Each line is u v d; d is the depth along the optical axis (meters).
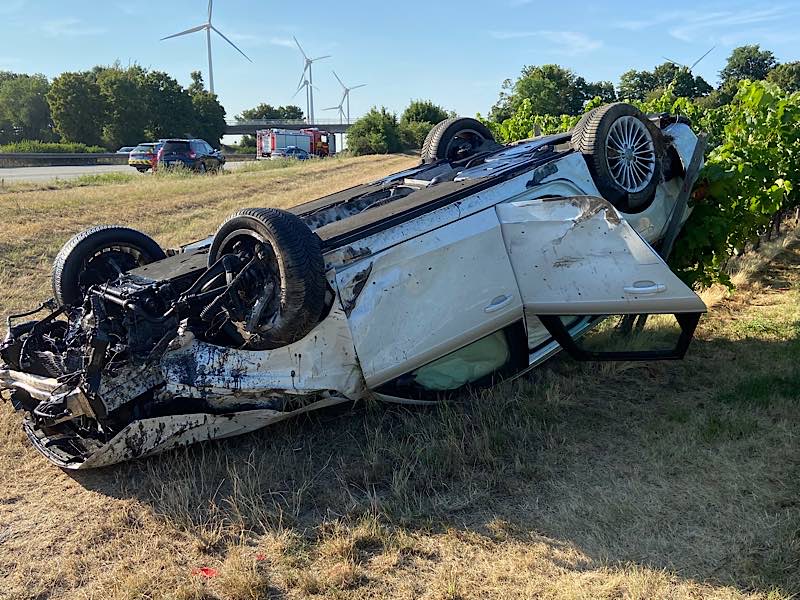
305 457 4.84
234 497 4.21
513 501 4.21
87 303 4.95
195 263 5.29
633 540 3.77
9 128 88.25
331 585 3.50
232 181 23.06
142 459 4.76
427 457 4.62
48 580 3.66
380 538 3.87
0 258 10.68
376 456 4.61
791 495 4.08
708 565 3.53
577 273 5.11
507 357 5.45
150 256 6.11
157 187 20.17
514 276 5.19
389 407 5.36
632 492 4.22
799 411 5.13
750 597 3.29
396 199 6.10
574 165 5.84
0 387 5.32
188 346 4.55
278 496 4.37
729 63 95.88
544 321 5.35
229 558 3.78
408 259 4.78
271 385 4.56
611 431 5.05
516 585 3.46
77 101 71.00
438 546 3.81
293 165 33.66
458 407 5.26
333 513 4.16
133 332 4.45
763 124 10.53
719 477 4.32
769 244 11.35
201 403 4.61
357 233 4.72
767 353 6.43
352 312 4.59
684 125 7.03
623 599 3.32
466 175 5.83
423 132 50.41
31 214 14.18
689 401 5.50
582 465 4.59
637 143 6.24
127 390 4.36
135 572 3.68
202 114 78.62
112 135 72.06
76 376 4.44
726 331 7.15
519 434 4.94
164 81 75.38
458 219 5.04
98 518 4.21
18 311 8.29
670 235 6.85
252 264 4.63
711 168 7.28
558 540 3.81
